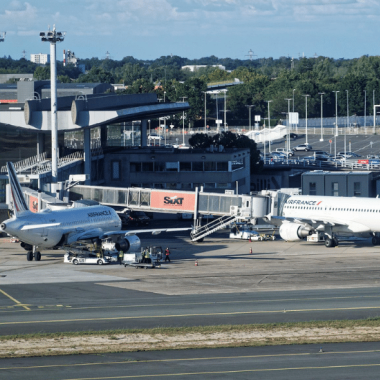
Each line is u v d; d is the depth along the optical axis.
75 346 96.88
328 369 86.69
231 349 96.25
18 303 127.62
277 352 94.88
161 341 99.62
